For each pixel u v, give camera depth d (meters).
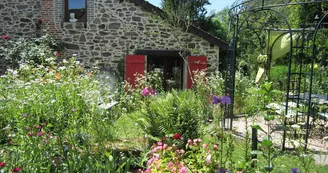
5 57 11.30
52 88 4.85
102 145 3.59
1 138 3.73
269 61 8.20
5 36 11.13
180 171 2.64
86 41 11.62
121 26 11.44
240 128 6.28
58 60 11.70
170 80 11.56
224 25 21.83
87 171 2.96
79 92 4.94
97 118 4.27
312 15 8.48
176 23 11.30
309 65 9.29
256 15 7.80
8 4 11.92
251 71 13.39
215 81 8.73
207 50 11.34
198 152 3.54
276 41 8.02
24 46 11.08
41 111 4.15
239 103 7.99
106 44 11.55
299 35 7.88
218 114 4.05
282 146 4.66
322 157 4.44
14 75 5.56
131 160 3.59
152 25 11.34
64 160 3.14
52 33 11.73
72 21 11.70
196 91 8.76
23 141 3.16
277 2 5.96
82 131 4.11
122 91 7.86
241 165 2.85
